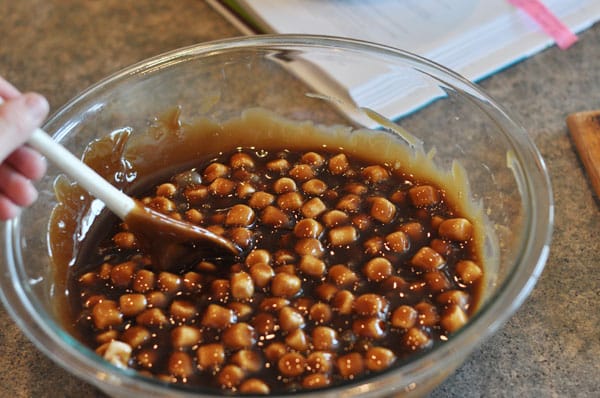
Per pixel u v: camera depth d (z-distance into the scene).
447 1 0.77
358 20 0.76
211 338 0.56
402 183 0.63
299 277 0.58
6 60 0.77
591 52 0.75
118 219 0.62
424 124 0.65
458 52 0.74
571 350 0.60
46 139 0.55
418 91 0.66
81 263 0.60
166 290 0.58
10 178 0.56
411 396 0.54
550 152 0.69
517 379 0.59
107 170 0.64
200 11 0.80
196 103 0.66
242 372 0.54
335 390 0.50
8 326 0.62
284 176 0.63
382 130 0.65
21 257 0.57
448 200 0.62
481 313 0.52
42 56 0.78
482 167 0.61
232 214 0.61
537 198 0.56
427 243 0.60
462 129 0.63
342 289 0.57
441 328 0.56
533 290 0.62
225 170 0.64
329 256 0.59
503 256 0.57
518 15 0.76
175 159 0.65
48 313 0.55
